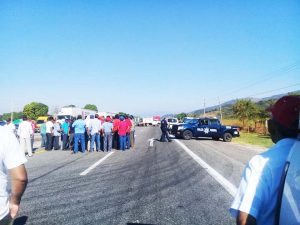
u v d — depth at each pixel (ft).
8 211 7.66
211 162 43.80
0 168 7.47
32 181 29.55
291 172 5.47
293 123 6.03
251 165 5.82
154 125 296.92
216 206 21.70
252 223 5.50
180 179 31.12
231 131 94.94
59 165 39.99
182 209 20.90
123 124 60.03
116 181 29.78
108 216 19.22
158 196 24.26
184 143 79.51
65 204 21.74
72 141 61.98
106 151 58.49
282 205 5.41
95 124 58.18
